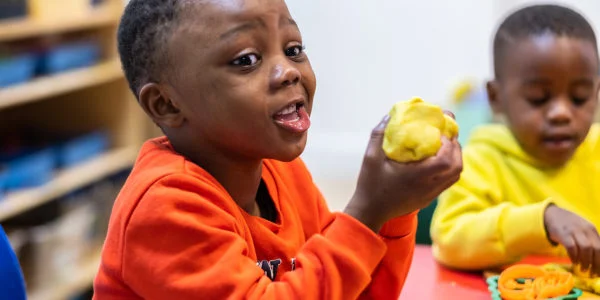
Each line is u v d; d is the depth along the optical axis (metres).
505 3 2.95
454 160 0.64
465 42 3.03
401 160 0.64
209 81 0.66
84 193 2.19
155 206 0.64
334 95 3.20
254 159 0.71
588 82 1.07
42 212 2.06
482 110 1.96
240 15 0.65
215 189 0.68
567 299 0.84
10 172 1.88
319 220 0.86
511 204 1.07
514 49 1.09
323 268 0.63
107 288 0.68
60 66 2.06
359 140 3.21
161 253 0.64
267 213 0.80
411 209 0.65
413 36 3.07
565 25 1.07
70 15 2.07
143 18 0.70
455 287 0.98
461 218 1.07
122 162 2.27
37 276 1.94
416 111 0.65
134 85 0.74
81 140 2.17
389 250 0.76
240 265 0.63
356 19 3.10
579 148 1.16
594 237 0.92
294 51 0.69
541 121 1.08
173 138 0.73
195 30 0.66
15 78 1.88
